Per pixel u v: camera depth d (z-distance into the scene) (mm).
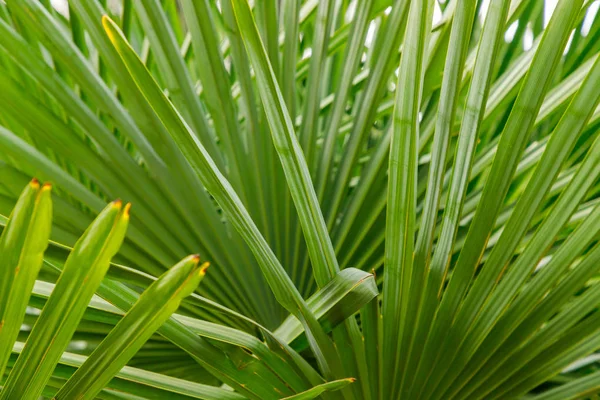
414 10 942
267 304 1322
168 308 806
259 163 1347
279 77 1354
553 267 1034
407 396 1080
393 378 1067
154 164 1270
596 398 1084
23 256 765
